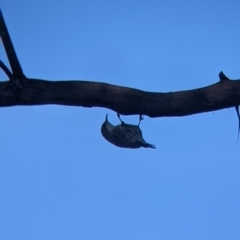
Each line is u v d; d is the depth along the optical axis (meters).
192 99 11.07
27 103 11.26
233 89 10.98
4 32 10.93
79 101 11.23
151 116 11.24
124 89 11.21
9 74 11.23
